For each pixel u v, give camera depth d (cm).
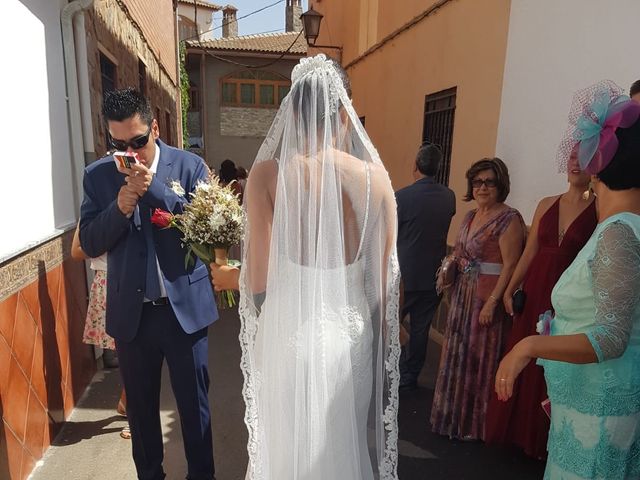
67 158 322
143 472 229
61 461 262
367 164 149
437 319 480
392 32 620
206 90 2097
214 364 401
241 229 190
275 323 148
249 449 155
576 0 291
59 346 292
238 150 2167
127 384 222
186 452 234
